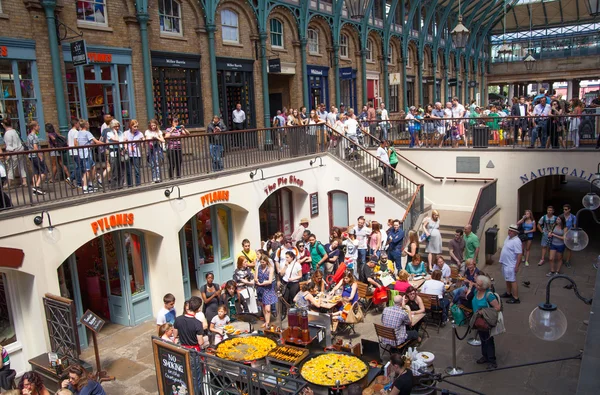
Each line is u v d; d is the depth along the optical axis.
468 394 8.14
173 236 11.49
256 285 10.51
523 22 46.47
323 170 17.33
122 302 11.30
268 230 17.11
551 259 13.73
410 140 18.94
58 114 12.24
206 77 16.72
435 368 9.00
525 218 14.62
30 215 8.70
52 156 10.84
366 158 18.25
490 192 16.55
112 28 13.59
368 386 7.09
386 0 27.73
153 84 15.20
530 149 16.67
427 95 34.28
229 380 7.18
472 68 43.72
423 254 14.35
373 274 11.46
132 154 10.53
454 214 17.34
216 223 13.77
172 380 7.10
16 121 11.58
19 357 9.15
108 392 8.44
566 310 11.35
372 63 26.77
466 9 37.88
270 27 19.48
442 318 10.70
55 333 8.78
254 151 14.27
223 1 17.16
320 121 17.44
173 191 11.41
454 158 18.02
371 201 16.75
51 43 11.92
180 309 11.70
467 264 10.52
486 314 8.56
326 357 7.54
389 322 8.69
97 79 13.34
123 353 9.91
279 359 7.45
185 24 15.99
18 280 9.02
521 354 9.45
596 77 46.22
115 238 11.06
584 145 16.03
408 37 29.75
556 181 26.52
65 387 7.03
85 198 9.54
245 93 18.70
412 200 15.44
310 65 21.56
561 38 46.47
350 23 24.08
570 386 8.30
